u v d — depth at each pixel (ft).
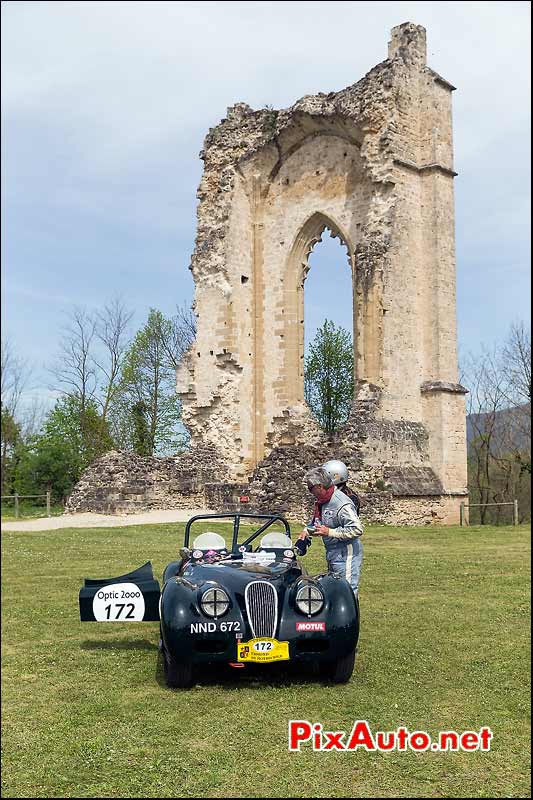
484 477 152.46
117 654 27.61
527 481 148.15
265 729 20.20
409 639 28.96
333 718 20.92
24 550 55.72
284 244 109.91
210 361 109.09
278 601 23.47
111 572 45.47
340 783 17.22
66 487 144.56
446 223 98.89
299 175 109.19
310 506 85.40
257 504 90.33
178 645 22.85
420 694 22.79
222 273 108.78
